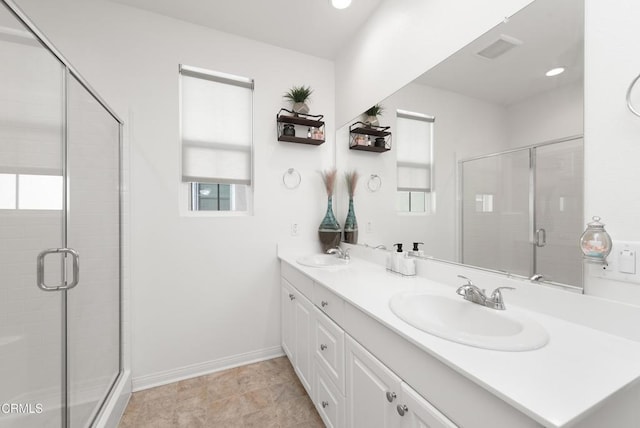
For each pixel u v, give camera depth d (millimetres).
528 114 1021
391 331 911
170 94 1939
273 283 2254
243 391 1819
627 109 771
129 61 1839
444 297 1159
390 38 1757
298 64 2359
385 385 935
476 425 623
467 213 1280
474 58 1221
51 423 1217
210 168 2084
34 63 1179
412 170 1604
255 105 2203
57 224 1298
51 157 1282
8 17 1052
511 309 1019
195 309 2012
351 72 2203
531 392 547
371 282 1427
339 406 1244
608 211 812
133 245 1843
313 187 2391
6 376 1125
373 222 1962
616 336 787
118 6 1817
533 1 1001
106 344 1627
